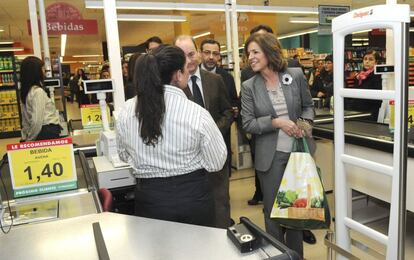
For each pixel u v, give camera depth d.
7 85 9.96
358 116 3.19
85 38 15.57
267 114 2.35
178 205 1.67
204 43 3.59
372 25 1.50
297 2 10.09
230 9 4.86
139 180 1.75
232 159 5.48
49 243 1.29
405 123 1.46
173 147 1.61
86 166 2.27
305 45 18.00
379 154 2.24
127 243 1.26
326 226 2.19
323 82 6.62
